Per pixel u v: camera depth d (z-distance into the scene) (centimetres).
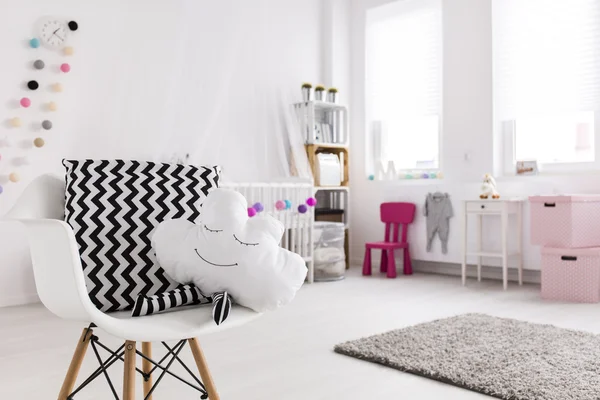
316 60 535
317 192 539
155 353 241
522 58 439
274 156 477
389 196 498
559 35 421
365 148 541
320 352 245
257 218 154
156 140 371
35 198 150
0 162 351
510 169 451
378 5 531
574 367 214
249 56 457
